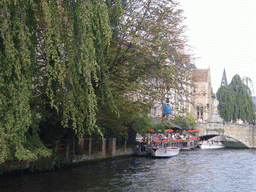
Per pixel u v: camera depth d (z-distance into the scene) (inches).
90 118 371.9
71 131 746.8
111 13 462.9
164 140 1493.6
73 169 765.3
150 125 1306.6
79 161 849.5
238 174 833.5
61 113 597.0
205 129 2102.6
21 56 311.6
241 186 661.3
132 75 573.3
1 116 309.6
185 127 1860.2
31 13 366.0
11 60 298.4
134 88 548.1
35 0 364.8
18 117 310.2
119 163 973.2
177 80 601.6
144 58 568.7
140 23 549.0
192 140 1897.1
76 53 360.8
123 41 537.6
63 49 355.9
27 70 333.4
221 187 643.5
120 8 455.8
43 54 426.9
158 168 907.4
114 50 520.1
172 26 596.1
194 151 1731.1
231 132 2112.5
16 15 306.0
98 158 964.0
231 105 2391.7
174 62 623.8
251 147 2106.3
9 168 613.9
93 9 372.2
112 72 540.1
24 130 317.1
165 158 1242.6
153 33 558.9
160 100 612.4
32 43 355.6
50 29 337.4
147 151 1302.9
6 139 314.0
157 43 536.4
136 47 531.5
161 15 580.7
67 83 396.8
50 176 653.3
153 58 561.3
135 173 780.6
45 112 575.8
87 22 356.2
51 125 690.8
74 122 389.4
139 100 593.0
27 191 517.3
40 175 653.9
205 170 900.6
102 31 385.7
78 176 676.7
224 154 1542.8
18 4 307.1
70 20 364.2
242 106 2374.5
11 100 308.0
